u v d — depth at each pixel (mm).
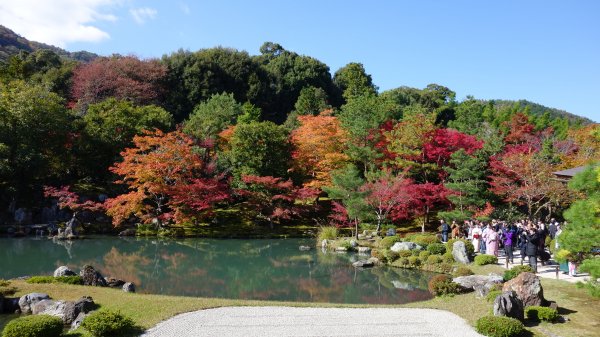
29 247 28125
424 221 34562
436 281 17141
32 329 9914
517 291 13734
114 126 40719
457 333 11883
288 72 75688
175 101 63062
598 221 11500
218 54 71438
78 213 35438
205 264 25141
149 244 30844
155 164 34281
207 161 39906
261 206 36906
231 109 53500
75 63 64375
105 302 14250
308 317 13219
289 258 27016
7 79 47312
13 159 34875
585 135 38875
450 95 73062
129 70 59219
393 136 39188
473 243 25125
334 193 32625
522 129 44188
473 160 31344
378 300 17469
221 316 13016
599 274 10695
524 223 23156
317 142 39344
